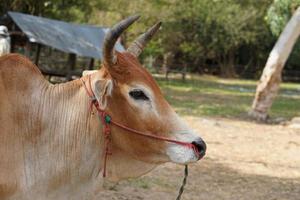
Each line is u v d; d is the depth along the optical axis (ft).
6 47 18.78
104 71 12.78
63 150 12.94
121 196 24.11
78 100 13.14
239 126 49.24
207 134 43.45
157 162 12.87
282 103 75.20
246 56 140.05
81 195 13.21
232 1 120.16
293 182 30.25
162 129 12.53
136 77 12.55
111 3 92.17
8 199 12.62
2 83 12.79
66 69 65.26
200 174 30.09
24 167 12.69
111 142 12.99
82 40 62.80
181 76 114.73
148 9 97.25
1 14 75.82
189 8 116.26
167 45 121.08
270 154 37.65
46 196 12.93
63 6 81.00
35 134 12.85
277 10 55.83
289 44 54.08
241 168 32.58
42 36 59.57
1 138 12.50
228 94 84.12
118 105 12.66
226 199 25.81
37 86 13.17
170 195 25.31
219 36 126.41
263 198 26.61
